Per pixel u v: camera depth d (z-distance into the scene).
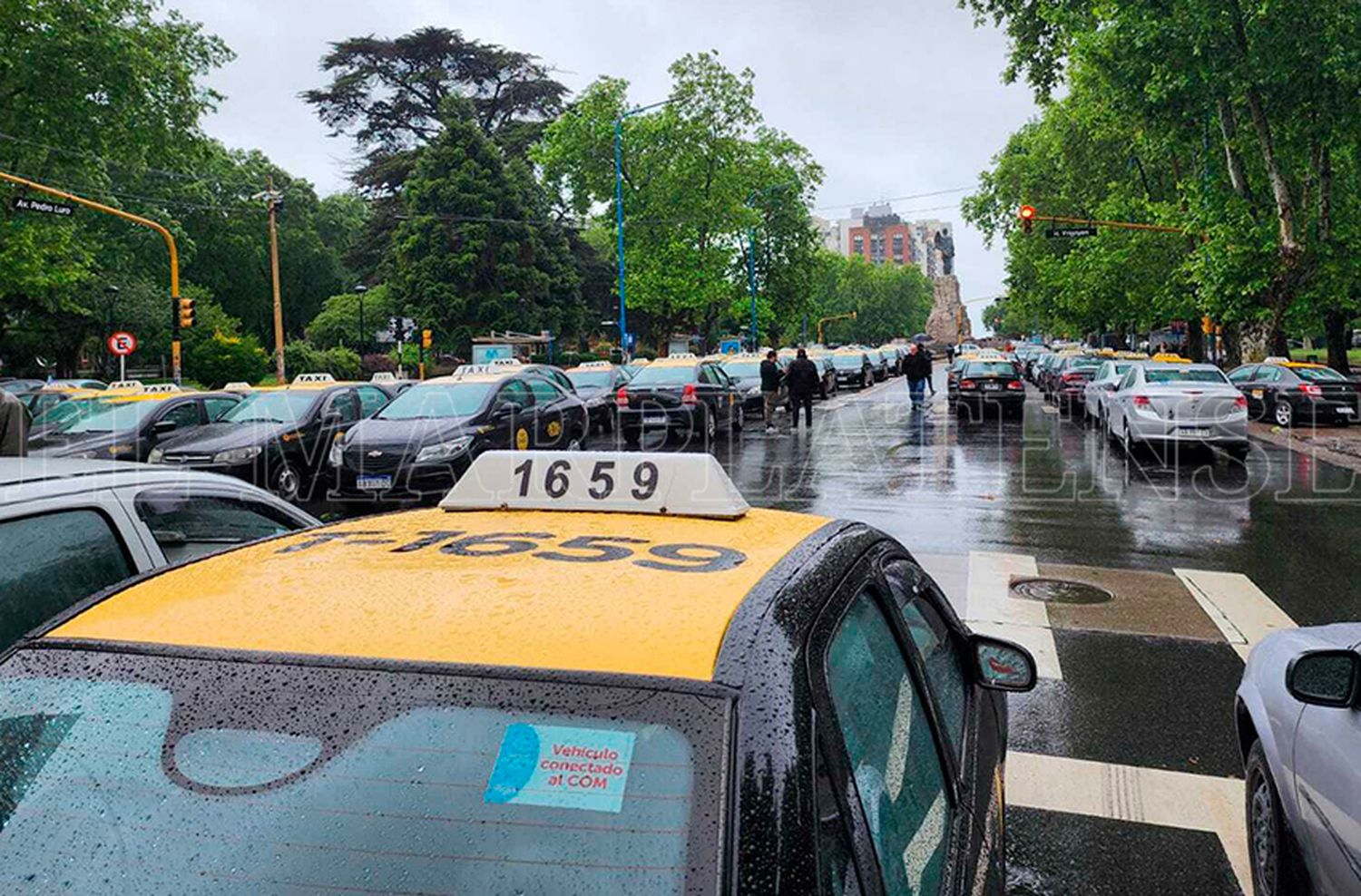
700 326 63.97
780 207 58.59
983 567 8.66
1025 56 31.77
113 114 29.44
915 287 136.50
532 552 2.11
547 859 1.42
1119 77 24.81
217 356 43.38
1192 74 22.95
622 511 2.55
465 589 1.85
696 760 1.44
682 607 1.72
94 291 44.66
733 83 49.97
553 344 55.81
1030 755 4.79
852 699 1.81
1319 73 21.59
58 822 1.55
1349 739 2.80
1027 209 29.41
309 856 1.47
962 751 2.49
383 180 64.12
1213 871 3.77
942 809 2.10
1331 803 2.85
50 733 1.63
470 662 1.60
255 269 65.69
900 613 2.38
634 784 1.44
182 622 1.79
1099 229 37.59
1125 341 61.84
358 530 2.43
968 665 2.97
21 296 41.31
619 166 41.75
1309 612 7.22
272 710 1.59
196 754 1.57
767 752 1.45
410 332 42.84
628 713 1.50
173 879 1.48
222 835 1.50
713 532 2.33
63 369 50.44
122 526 3.38
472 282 54.50
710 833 1.39
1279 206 23.75
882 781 1.79
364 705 1.57
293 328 72.81
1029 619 7.04
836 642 1.85
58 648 1.75
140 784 1.56
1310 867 3.03
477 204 54.84
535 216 60.34
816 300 117.38
